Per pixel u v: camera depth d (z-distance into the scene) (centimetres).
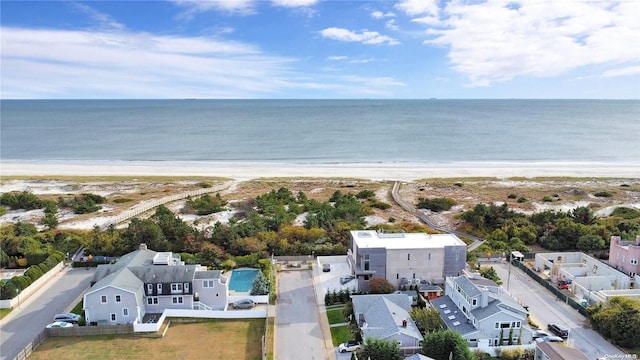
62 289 6456
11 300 5862
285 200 11556
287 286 6638
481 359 4597
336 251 7700
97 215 10412
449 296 5862
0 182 13850
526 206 11425
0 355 4756
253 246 7694
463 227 9412
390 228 8619
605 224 8844
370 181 14475
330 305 6053
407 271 6475
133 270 5822
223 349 4909
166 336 5169
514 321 4994
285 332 5325
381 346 4469
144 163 17988
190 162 18312
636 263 6738
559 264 7081
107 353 4772
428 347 4466
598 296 5956
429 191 13125
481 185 13912
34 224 9656
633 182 14438
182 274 5816
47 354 4731
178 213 10588
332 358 4788
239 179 14800
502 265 7512
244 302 5966
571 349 4456
